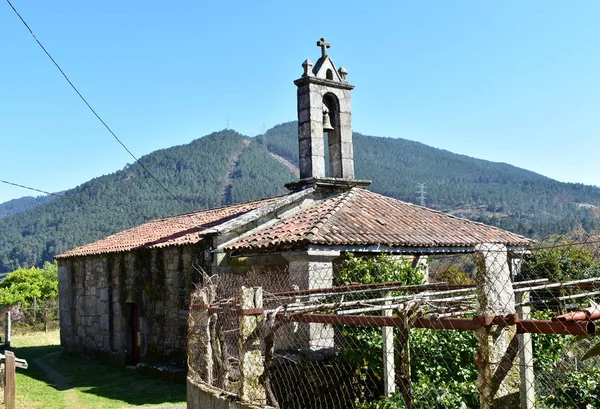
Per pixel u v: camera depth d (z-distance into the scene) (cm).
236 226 1236
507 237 1340
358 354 794
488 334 342
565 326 314
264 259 1158
